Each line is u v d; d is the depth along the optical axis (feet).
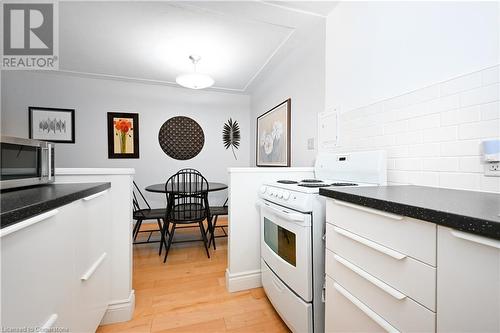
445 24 3.30
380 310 2.26
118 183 4.33
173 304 4.81
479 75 2.92
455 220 1.61
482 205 1.94
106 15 5.93
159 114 11.47
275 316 4.47
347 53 5.26
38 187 3.30
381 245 2.25
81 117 10.39
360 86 4.88
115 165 10.87
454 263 1.67
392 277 2.14
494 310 1.47
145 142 11.27
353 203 2.58
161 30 6.59
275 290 4.36
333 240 2.95
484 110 2.87
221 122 12.48
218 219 12.02
